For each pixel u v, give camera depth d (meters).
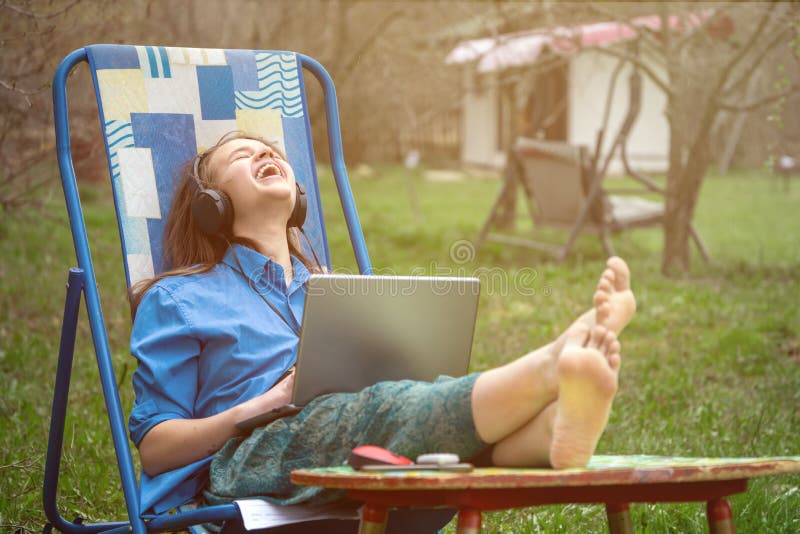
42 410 4.37
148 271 2.80
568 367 1.81
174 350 2.52
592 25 9.94
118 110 2.94
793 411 4.38
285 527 2.29
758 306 6.85
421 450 2.06
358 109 13.10
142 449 2.45
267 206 2.77
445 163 22.84
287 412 2.30
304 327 2.29
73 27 5.21
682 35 8.55
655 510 3.14
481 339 6.08
